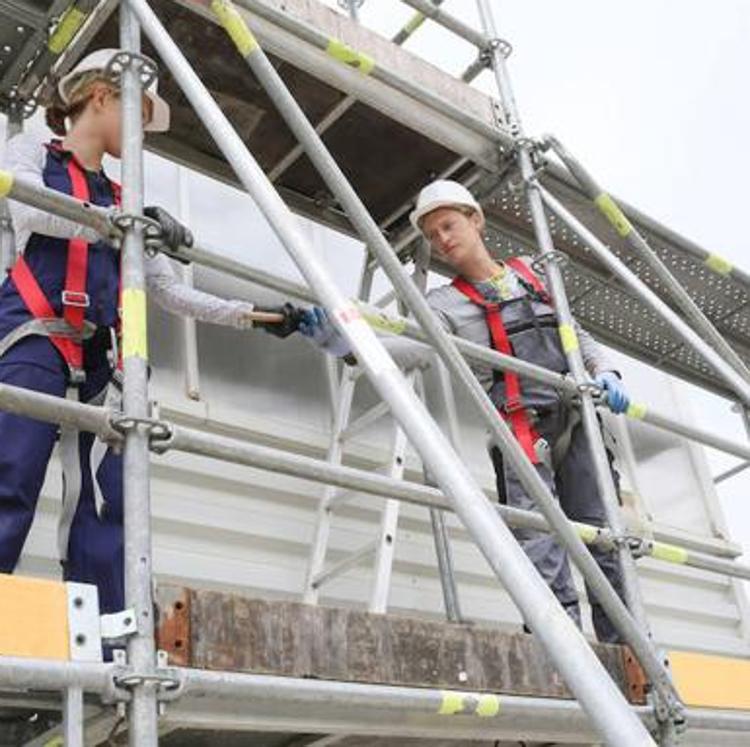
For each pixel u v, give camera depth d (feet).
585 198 11.68
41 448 6.34
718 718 7.77
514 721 6.93
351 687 5.69
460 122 10.39
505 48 11.45
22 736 6.14
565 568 8.98
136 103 6.69
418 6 11.04
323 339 8.04
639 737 3.78
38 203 5.84
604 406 9.25
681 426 9.68
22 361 6.46
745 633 15.75
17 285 6.73
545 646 4.10
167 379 10.33
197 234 11.46
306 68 9.44
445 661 6.42
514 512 7.39
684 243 12.53
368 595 10.84
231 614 5.48
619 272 10.27
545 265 9.86
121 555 6.46
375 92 9.84
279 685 5.36
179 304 7.92
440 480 4.57
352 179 11.21
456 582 11.76
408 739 7.92
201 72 9.62
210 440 5.81
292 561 10.45
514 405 9.27
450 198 10.18
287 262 12.09
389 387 4.86
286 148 10.66
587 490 9.59
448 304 9.91
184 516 9.80
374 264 11.98
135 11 6.95
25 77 9.59
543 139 10.78
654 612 14.66
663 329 14.39
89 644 4.91
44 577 8.68
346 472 6.49
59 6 8.86
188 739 7.50
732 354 10.87
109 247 7.04
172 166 11.66
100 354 7.00
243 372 11.07
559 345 9.75
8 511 6.15
